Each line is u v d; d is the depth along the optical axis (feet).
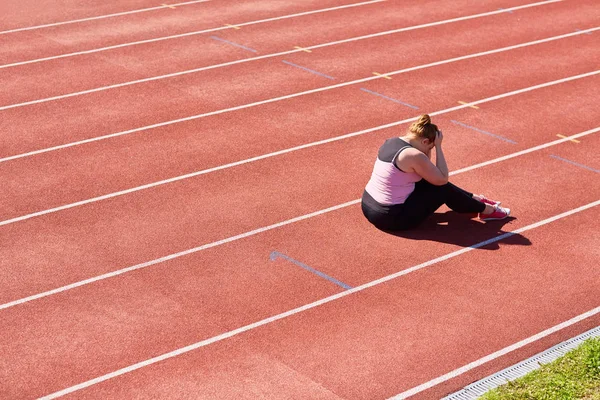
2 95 45.78
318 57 53.47
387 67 52.13
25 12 60.75
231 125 42.65
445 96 47.83
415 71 51.62
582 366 24.71
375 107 45.80
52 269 29.68
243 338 26.27
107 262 30.25
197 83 48.29
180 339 26.14
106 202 34.60
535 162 39.86
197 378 24.40
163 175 37.09
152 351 25.54
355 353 25.73
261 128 42.39
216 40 56.13
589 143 42.32
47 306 27.58
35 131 41.32
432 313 27.94
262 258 30.83
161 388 23.93
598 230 33.91
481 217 34.09
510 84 50.16
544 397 23.18
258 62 52.11
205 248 31.40
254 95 46.75
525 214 34.94
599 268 31.17
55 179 36.45
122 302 27.91
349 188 36.50
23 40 54.85
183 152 39.42
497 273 30.48
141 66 50.83
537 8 67.15
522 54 55.83
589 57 55.77
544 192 36.94
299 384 24.23
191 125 42.52
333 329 26.89
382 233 32.94
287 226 33.19
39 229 32.35
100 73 49.49
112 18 60.18
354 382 24.41
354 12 64.08
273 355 25.52
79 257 30.48
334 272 30.09
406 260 31.07
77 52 52.90
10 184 35.83
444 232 33.24
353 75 50.49
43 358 25.05
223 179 36.88
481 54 55.42
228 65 51.42
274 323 27.07
